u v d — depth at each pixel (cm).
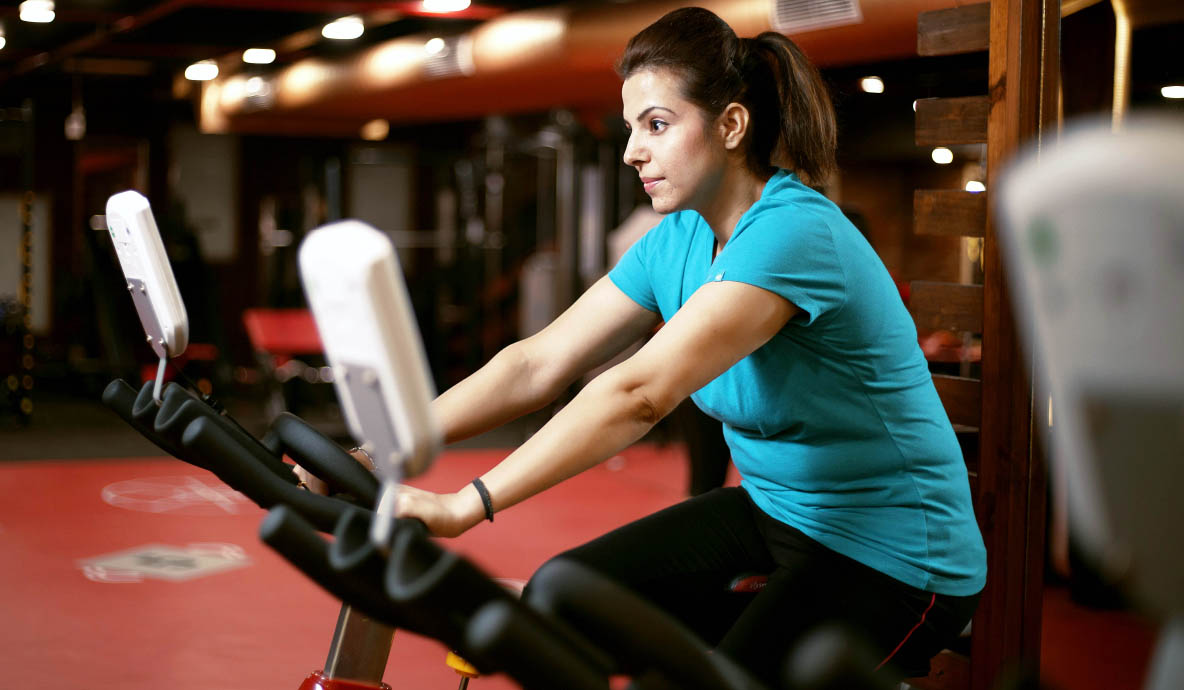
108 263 1015
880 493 138
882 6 450
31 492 596
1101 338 40
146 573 438
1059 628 198
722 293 124
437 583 72
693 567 146
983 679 189
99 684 317
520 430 841
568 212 872
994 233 188
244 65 1066
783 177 138
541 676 71
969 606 144
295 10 789
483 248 1066
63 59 1041
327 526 104
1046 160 41
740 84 137
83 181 1165
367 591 80
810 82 142
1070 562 198
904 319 139
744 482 154
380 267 69
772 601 137
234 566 451
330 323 74
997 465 188
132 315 1007
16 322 867
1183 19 194
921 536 138
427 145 1184
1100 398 41
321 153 1116
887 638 137
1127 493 42
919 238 739
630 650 72
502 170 1030
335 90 925
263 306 1170
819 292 128
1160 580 43
